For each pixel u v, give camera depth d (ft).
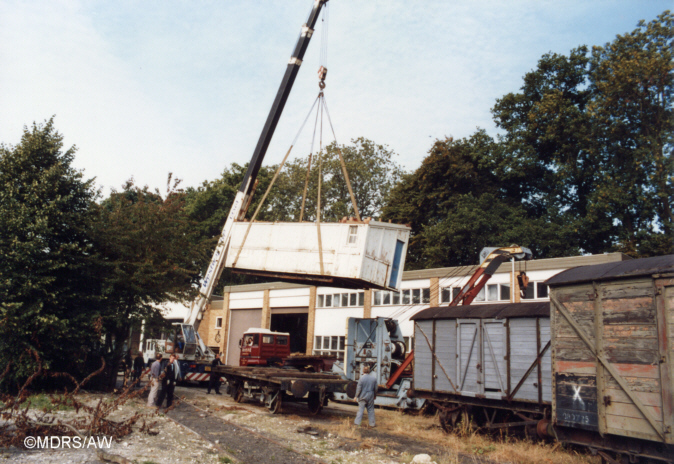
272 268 53.06
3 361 53.01
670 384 25.57
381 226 49.03
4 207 55.42
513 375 40.63
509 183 131.44
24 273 54.75
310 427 43.06
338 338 104.22
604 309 29.50
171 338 76.74
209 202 168.76
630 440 27.48
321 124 54.44
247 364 77.36
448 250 115.24
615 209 104.32
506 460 34.86
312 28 62.95
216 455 30.40
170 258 65.31
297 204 165.48
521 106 131.75
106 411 34.32
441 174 128.98
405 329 90.99
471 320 44.73
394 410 60.59
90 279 62.59
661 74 95.76
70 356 58.18
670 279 26.58
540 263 75.66
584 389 29.99
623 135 106.01
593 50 117.50
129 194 80.94
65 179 61.77
